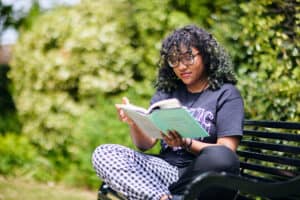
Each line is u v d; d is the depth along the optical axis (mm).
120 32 5207
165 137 2334
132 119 2543
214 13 4238
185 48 2539
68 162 5516
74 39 5324
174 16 4656
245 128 3336
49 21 5703
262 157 2547
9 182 5438
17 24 7113
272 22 3459
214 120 2520
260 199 2998
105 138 5031
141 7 4961
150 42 4938
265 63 3463
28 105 5641
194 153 2385
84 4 5570
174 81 2795
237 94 2541
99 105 5168
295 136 2338
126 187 2338
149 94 4910
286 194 1867
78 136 5195
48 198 4719
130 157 2434
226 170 2164
